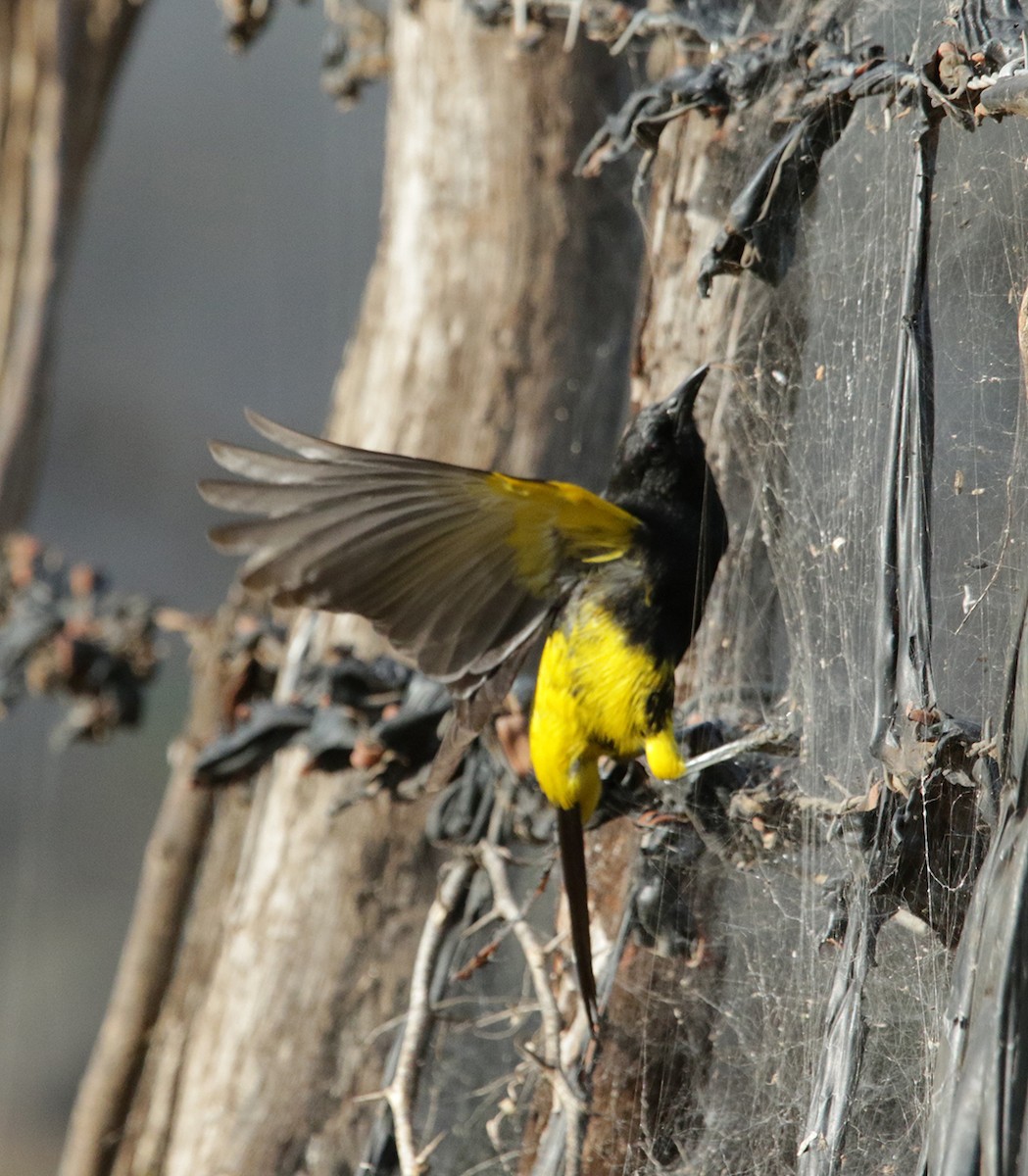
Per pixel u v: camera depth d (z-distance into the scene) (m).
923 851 6.59
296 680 6.80
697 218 6.71
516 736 6.72
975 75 6.57
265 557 6.62
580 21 6.78
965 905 6.59
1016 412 6.61
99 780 14.99
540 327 6.91
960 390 6.62
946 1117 6.52
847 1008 6.58
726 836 6.66
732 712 6.71
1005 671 6.55
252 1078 6.90
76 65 7.45
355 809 6.90
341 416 6.96
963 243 6.63
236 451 6.62
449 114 6.91
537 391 6.92
